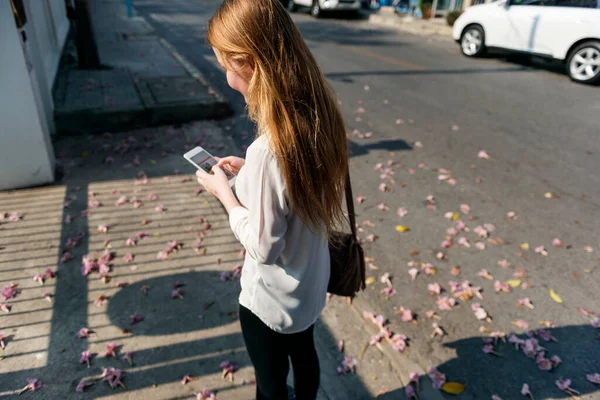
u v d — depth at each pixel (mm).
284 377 1677
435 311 2863
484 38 10070
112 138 5285
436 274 3219
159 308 2740
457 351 2564
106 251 3203
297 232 1327
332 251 1682
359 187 4473
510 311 2879
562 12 8438
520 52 9281
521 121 6410
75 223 3533
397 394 2289
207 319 2682
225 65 1248
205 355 2438
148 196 4004
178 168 4594
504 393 2322
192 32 13477
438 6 16219
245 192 1242
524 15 9070
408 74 8930
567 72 8664
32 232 3385
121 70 7766
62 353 2398
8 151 3811
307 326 1547
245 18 1136
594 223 3920
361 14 17625
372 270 3236
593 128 6164
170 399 2186
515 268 3303
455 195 4352
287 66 1141
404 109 6863
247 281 1513
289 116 1144
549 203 4230
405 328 2717
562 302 2969
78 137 5246
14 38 3463
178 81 7141
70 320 2613
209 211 3834
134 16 16469
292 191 1185
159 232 3492
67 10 7281
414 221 3896
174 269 3092
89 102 5699
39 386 2201
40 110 4008
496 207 4148
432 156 5227
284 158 1152
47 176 4062
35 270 2994
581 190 4484
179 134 5527
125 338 2514
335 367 2426
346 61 9898
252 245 1242
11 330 2520
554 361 2502
